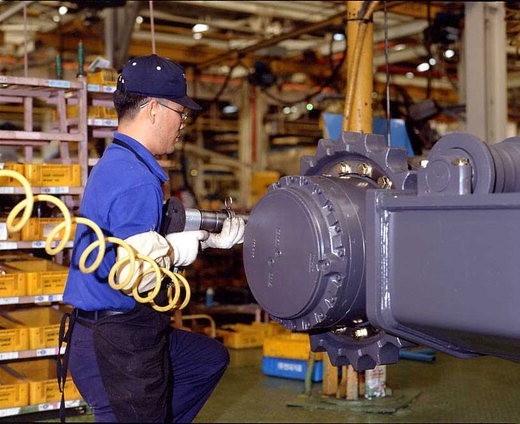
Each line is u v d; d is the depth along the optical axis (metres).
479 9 7.45
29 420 4.95
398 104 9.09
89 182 2.40
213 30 12.15
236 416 5.02
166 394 2.42
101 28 9.87
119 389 2.30
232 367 6.59
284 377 6.15
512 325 1.57
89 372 2.39
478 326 1.64
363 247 1.96
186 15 11.16
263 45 10.88
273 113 15.56
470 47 7.54
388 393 5.45
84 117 5.21
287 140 16.44
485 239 1.62
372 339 2.14
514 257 1.56
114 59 9.07
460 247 1.67
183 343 2.69
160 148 2.50
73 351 2.41
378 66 13.60
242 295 9.09
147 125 2.46
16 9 8.97
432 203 1.71
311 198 2.02
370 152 2.09
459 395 5.50
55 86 5.09
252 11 10.40
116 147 2.42
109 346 2.30
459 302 1.67
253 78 11.53
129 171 2.30
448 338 1.82
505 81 7.55
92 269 2.09
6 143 5.62
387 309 1.84
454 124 15.11
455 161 1.72
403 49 12.57
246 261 2.19
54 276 4.88
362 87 5.18
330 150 2.22
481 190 1.74
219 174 16.97
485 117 7.47
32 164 4.95
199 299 9.02
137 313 2.32
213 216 2.55
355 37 5.19
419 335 1.88
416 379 6.01
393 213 1.83
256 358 6.99
